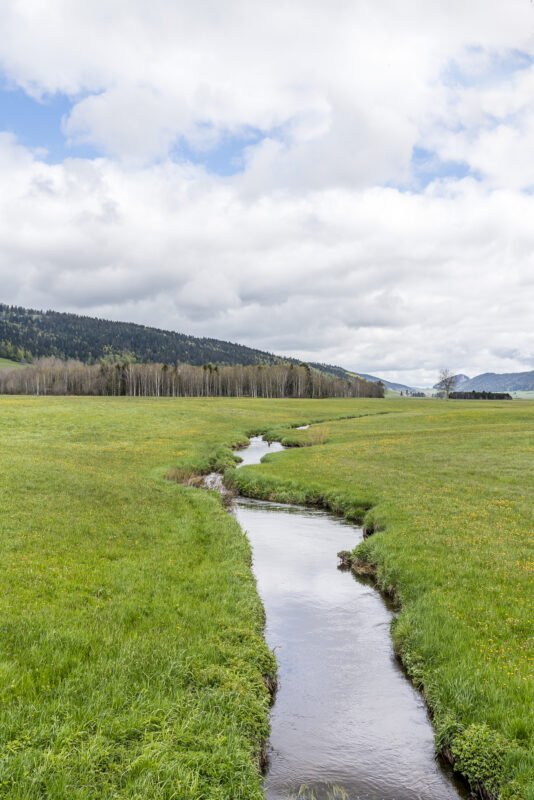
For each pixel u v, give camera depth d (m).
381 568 17.22
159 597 13.52
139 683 9.13
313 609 14.77
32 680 8.68
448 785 8.00
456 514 22.42
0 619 10.92
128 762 7.12
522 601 13.16
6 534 17.66
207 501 26.70
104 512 21.98
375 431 61.53
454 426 64.25
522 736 8.27
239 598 14.27
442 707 9.46
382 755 8.66
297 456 43.75
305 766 8.34
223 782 7.32
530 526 20.47
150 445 47.91
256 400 128.38
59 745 7.19
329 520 25.77
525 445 44.66
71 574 14.50
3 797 6.04
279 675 11.16
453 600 13.52
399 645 12.27
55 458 35.66
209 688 9.40
